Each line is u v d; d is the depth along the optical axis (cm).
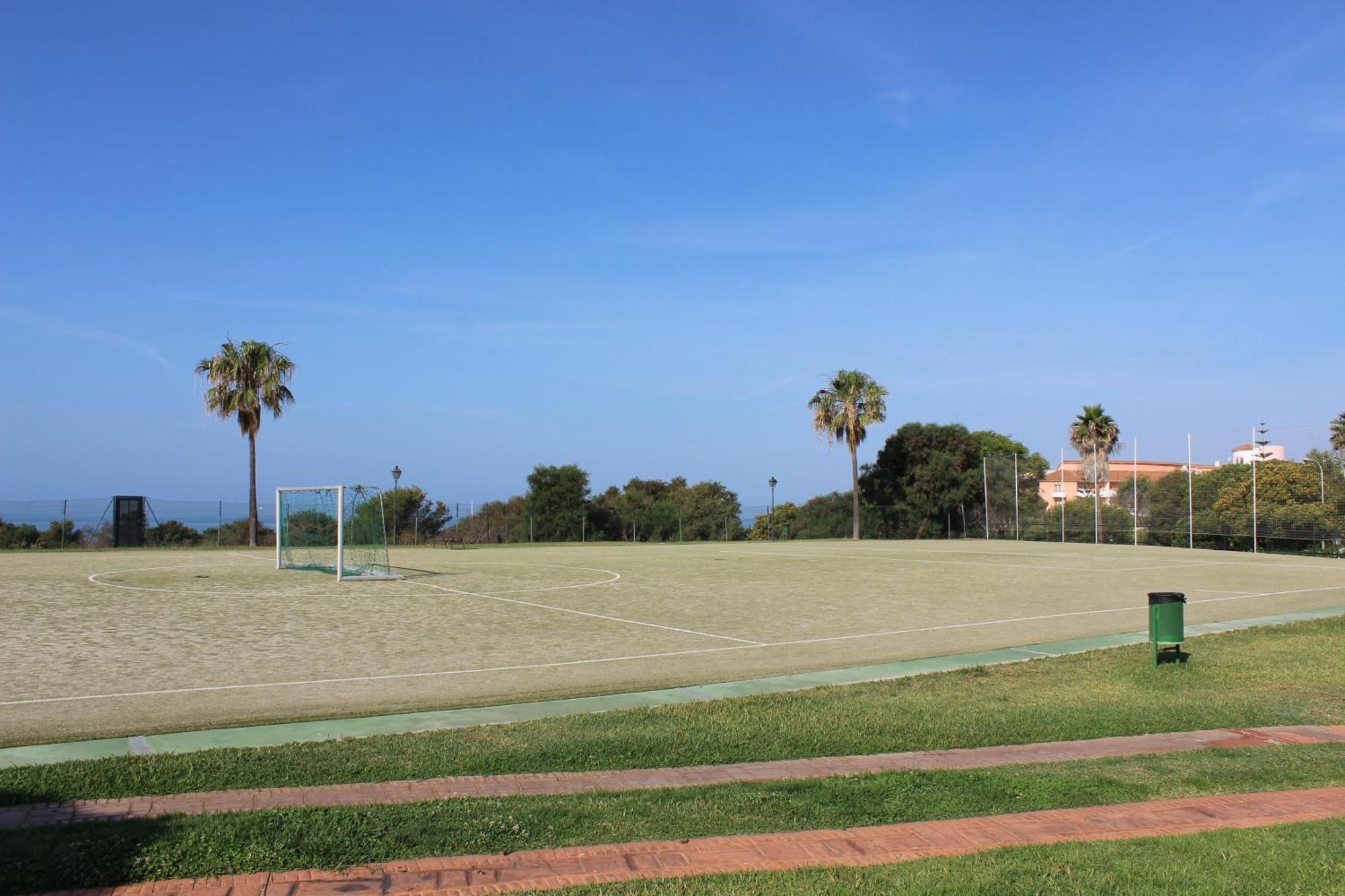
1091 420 5844
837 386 6159
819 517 6706
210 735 834
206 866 505
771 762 770
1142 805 664
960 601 2089
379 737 817
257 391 4644
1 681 1095
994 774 730
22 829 551
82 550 4150
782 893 484
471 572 2930
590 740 809
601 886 492
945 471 6228
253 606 1920
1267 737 890
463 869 514
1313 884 506
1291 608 1983
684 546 5181
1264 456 6025
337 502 2908
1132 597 2194
